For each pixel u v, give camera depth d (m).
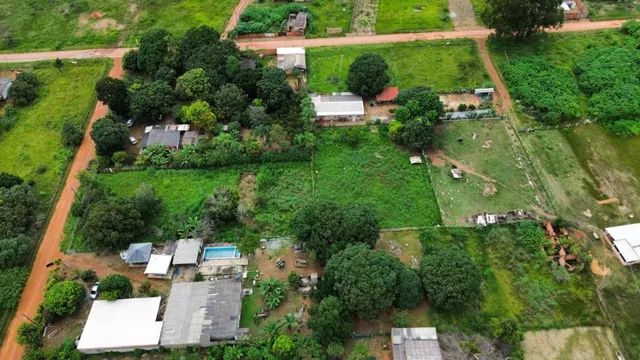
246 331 65.31
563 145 88.50
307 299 69.19
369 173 85.00
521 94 95.69
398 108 90.81
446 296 64.88
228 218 77.56
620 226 75.69
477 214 78.94
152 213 79.19
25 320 68.62
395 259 68.00
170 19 118.88
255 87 94.81
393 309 67.19
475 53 105.69
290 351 62.00
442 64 103.94
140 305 67.44
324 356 62.03
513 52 105.31
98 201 78.00
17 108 99.06
